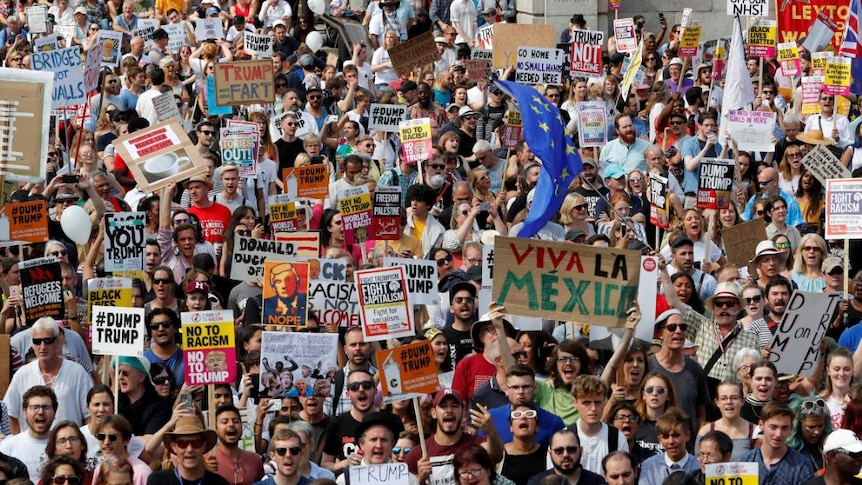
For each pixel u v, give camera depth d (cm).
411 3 4741
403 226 2672
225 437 1775
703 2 4791
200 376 1878
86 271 2422
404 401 1958
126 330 1884
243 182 2878
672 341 1975
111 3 4609
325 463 1884
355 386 1889
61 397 1945
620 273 1938
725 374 2098
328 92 3725
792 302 2025
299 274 2073
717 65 3881
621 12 4753
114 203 2759
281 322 2067
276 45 4338
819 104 3625
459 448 1752
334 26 4700
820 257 2491
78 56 2858
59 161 3148
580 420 1805
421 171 3003
